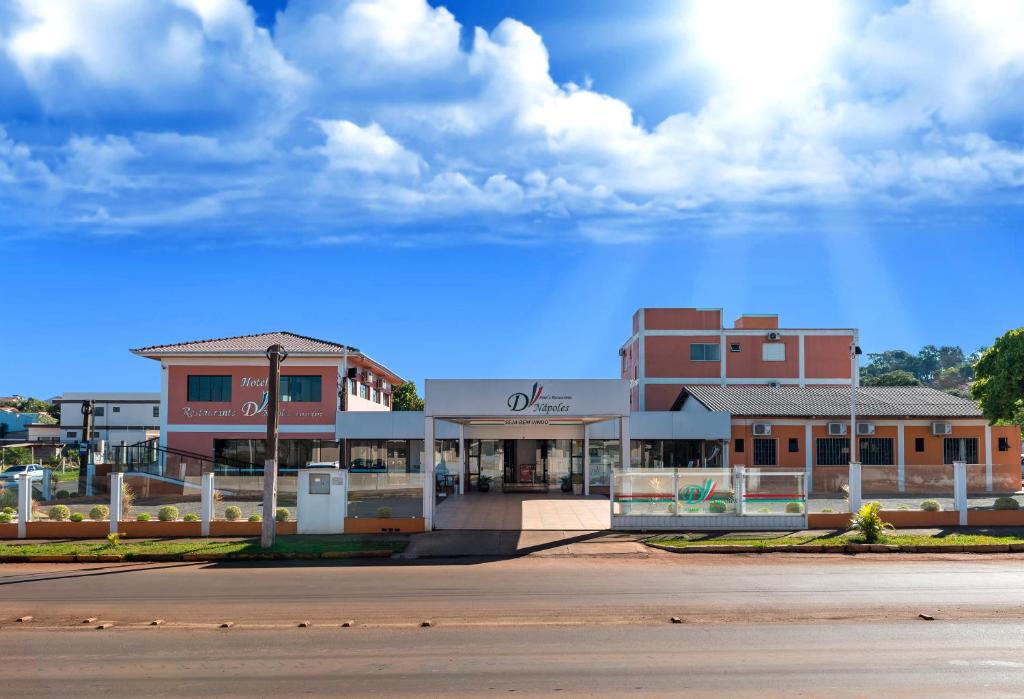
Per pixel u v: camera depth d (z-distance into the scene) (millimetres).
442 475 35594
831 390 41812
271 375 19672
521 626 10383
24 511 21266
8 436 81312
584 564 16766
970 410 37406
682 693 7406
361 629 10289
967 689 7457
